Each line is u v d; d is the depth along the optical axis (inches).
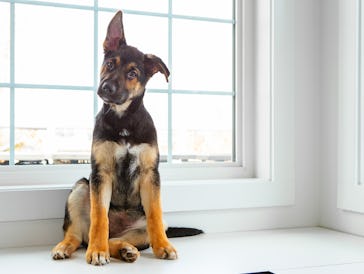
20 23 47.2
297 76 52.8
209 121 54.7
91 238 37.2
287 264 36.6
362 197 46.9
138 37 51.4
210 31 54.8
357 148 47.8
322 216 53.4
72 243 39.1
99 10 49.8
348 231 49.5
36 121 47.8
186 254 39.6
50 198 43.3
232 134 55.4
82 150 49.6
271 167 51.8
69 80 49.2
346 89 49.1
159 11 52.4
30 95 47.5
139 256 38.1
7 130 46.7
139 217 40.6
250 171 54.8
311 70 53.5
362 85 47.4
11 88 46.7
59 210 43.6
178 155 53.2
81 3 49.3
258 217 51.2
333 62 51.6
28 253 40.0
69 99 49.0
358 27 47.7
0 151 46.5
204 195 48.3
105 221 37.7
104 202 38.2
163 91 52.1
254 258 38.4
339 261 37.7
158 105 52.0
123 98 37.9
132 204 40.3
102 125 38.6
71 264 36.0
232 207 49.5
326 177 52.7
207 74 54.8
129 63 38.4
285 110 51.8
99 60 50.0
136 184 39.7
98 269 34.6
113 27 39.2
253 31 54.8
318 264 36.7
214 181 50.5
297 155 52.9
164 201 46.8
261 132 53.6
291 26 52.1
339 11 50.2
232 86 55.4
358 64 47.7
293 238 46.8
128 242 39.4
